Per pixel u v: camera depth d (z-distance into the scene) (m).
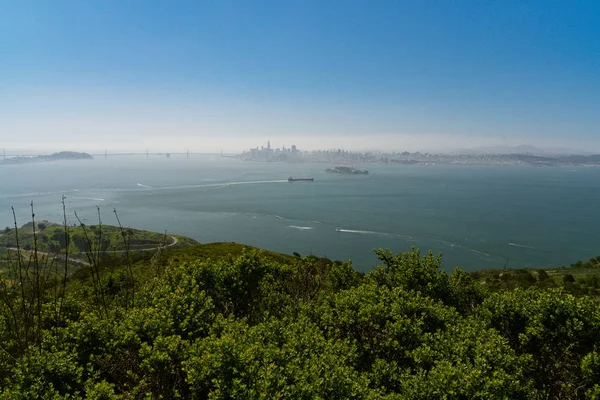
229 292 24.78
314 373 13.15
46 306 17.84
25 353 13.05
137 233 143.00
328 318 20.09
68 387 12.48
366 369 17.86
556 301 19.45
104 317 17.48
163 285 22.06
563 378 18.70
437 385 13.59
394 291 22.81
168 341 14.51
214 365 12.93
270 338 17.17
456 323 19.88
